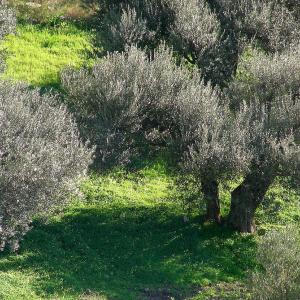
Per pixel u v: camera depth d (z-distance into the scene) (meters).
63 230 63.47
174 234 64.81
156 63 64.94
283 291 46.69
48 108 56.69
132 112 60.25
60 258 58.94
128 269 59.47
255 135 57.59
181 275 59.28
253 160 57.38
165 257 61.53
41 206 49.97
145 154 64.25
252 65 66.19
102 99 61.31
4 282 52.81
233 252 63.03
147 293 56.34
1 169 46.59
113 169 62.84
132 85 60.88
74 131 57.91
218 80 75.81
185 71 67.56
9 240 52.28
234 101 64.44
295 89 62.84
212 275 59.72
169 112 61.75
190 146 58.25
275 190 72.31
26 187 47.03
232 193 65.62
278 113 58.59
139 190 72.94
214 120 58.78
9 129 50.00
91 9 95.62
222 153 55.56
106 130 60.75
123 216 67.25
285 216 69.19
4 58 86.62
